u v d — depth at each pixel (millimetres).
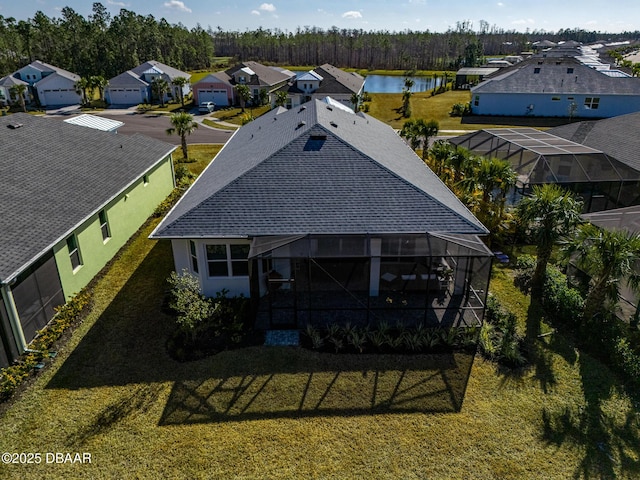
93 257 19188
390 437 11328
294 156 18234
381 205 16531
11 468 10383
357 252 14883
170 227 15875
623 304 16109
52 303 15938
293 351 14391
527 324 15922
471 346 14680
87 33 102188
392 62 140375
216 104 74125
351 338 14781
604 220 18469
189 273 16734
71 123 27250
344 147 18703
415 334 14828
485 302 15047
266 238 15633
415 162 23750
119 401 12328
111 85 74438
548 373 13578
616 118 32594
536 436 11414
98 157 23938
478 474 10383
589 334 14883
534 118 58531
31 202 17375
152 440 11172
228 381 13109
